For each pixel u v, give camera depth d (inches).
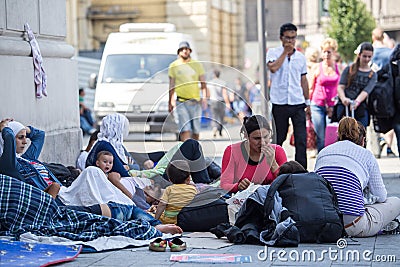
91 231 681.0
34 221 677.3
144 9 3314.5
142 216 737.6
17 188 678.5
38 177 747.4
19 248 625.6
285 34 1044.5
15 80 887.7
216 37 3405.5
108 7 3326.8
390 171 1202.0
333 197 687.7
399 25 3555.6
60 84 1013.2
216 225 751.1
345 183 698.8
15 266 573.3
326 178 704.4
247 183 775.7
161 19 3294.8
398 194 963.3
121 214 724.0
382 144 1409.9
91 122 2368.4
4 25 880.3
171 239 668.7
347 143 723.4
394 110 1147.3
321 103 1250.0
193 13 3277.6
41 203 682.2
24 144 767.1
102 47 3368.6
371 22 2938.0
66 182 824.9
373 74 1148.5
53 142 970.1
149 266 592.1
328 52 1245.7
